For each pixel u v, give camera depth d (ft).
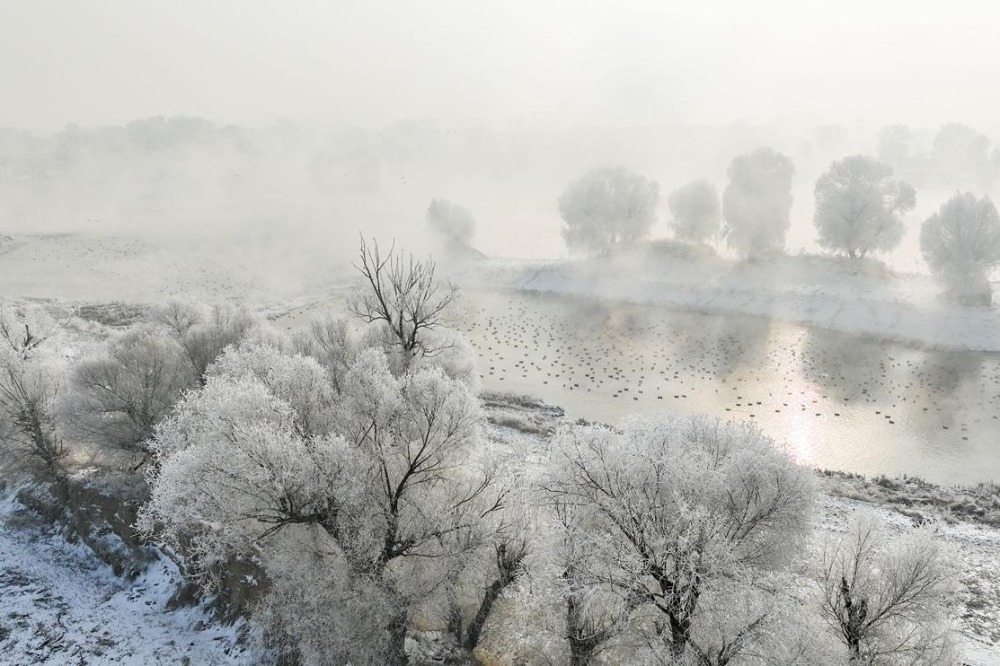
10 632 60.34
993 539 77.97
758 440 49.78
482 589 58.39
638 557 41.60
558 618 48.34
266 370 66.95
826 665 40.45
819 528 70.08
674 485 43.80
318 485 50.60
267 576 58.90
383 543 53.16
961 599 65.41
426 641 55.77
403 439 57.06
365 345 89.35
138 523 57.52
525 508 55.31
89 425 79.15
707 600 41.16
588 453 47.67
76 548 76.74
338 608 51.34
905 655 43.50
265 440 49.16
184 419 57.57
